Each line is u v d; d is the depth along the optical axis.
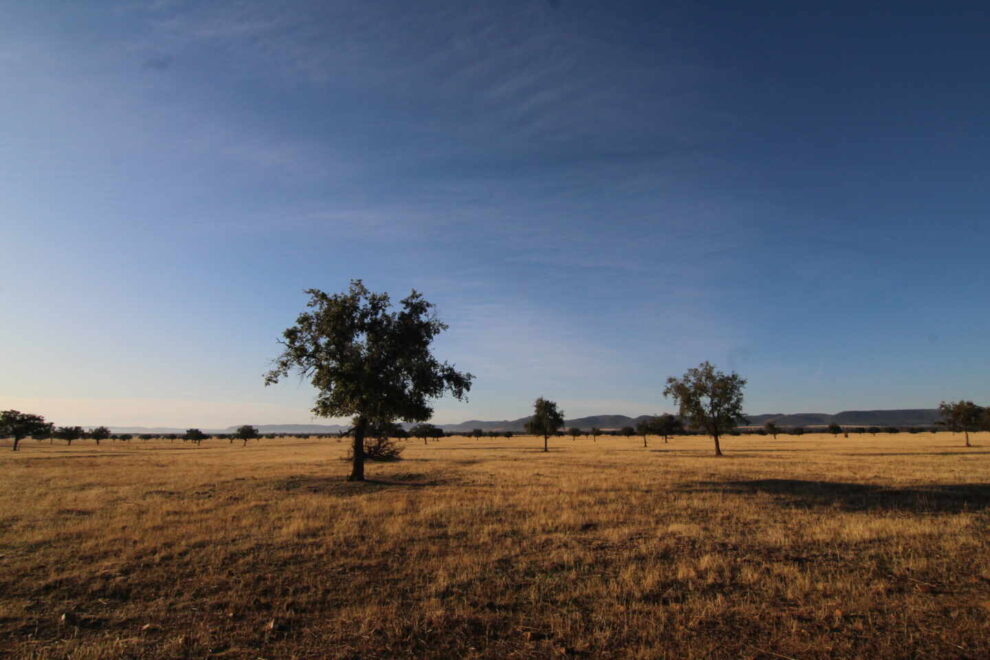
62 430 100.94
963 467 32.44
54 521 15.43
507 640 7.52
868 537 12.56
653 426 96.31
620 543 12.52
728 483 24.72
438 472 32.78
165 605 8.86
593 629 7.77
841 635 7.34
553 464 40.09
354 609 8.62
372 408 26.61
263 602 8.96
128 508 17.64
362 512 17.06
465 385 29.70
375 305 27.89
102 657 7.00
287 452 70.62
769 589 9.16
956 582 9.38
